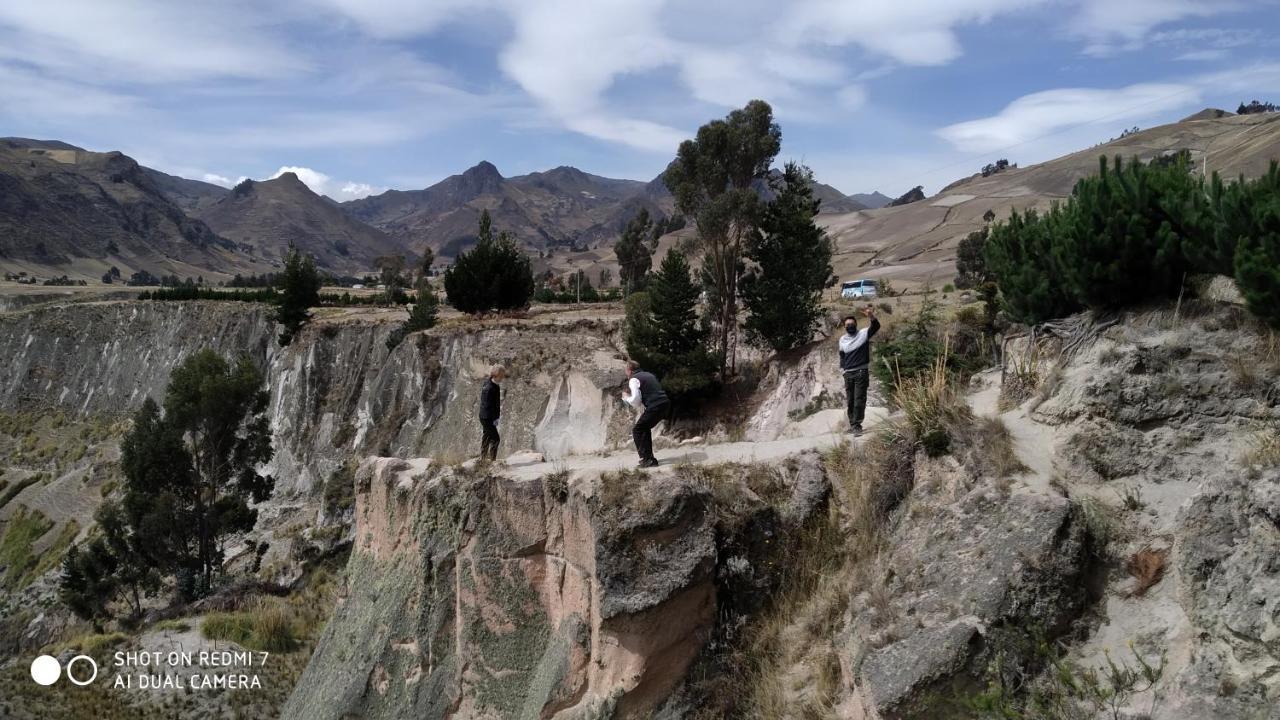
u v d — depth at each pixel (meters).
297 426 49.62
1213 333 8.04
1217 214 8.52
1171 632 6.14
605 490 9.59
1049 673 6.39
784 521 9.75
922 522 8.17
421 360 42.62
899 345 15.11
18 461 67.81
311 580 28.53
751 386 30.59
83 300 94.94
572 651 9.77
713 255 32.53
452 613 11.55
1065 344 9.82
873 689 6.85
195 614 25.45
